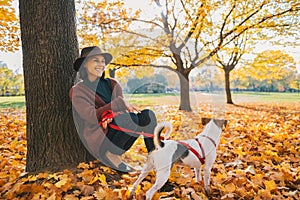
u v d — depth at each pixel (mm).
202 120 2971
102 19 6621
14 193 2848
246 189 3279
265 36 12914
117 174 3299
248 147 5293
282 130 7141
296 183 3529
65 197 2707
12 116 9102
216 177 3510
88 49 2986
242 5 10289
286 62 15719
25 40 3373
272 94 28625
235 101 21250
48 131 3363
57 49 3355
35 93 3363
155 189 2705
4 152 4676
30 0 3303
